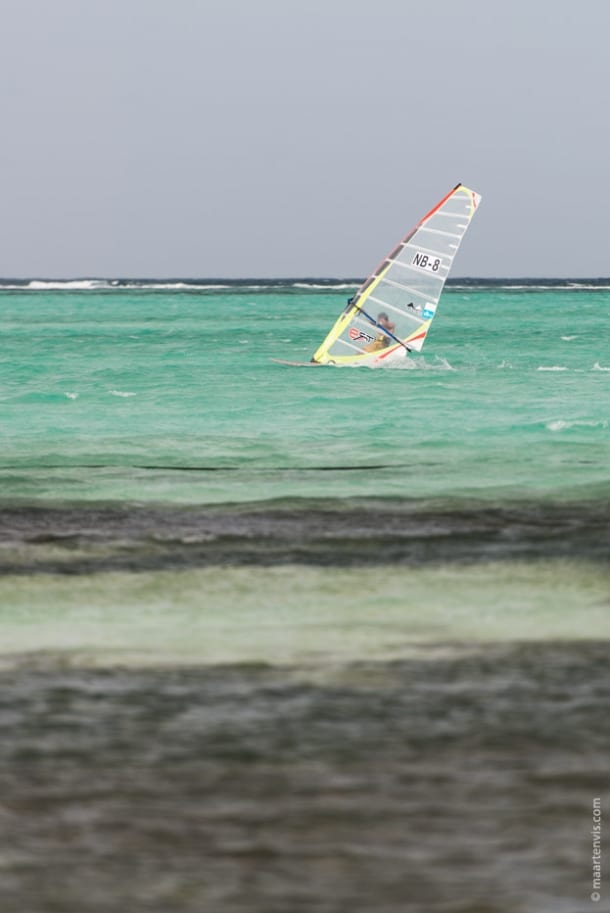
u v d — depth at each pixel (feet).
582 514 228.22
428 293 547.90
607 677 125.70
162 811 91.56
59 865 82.84
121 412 423.64
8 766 100.73
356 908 77.41
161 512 233.35
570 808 91.56
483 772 99.09
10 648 138.62
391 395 473.67
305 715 113.80
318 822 89.51
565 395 476.95
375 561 188.14
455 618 152.56
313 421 393.29
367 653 136.15
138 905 77.92
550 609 156.76
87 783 96.89
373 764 101.09
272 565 185.47
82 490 260.62
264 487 264.72
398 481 272.72
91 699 119.03
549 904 77.61
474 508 236.02
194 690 122.01
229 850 84.99
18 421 398.42
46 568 183.01
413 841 86.17
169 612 156.46
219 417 406.41
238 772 99.35
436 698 118.93
